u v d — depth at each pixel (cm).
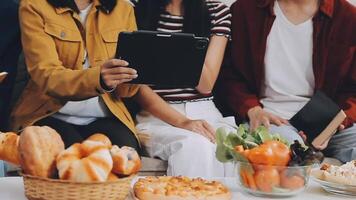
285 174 157
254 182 158
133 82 211
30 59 221
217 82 271
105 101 231
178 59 209
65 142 216
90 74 206
